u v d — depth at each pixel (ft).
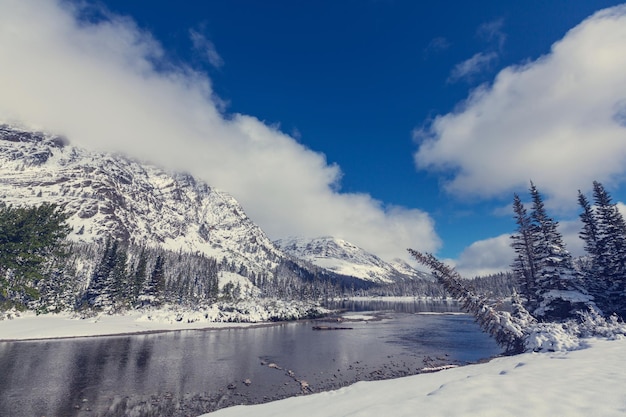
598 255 126.72
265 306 272.51
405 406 25.90
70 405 55.06
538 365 40.93
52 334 121.49
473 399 25.57
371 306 505.25
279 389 66.33
